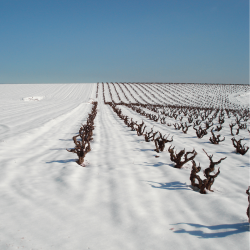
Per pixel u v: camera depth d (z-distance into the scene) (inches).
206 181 153.7
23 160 230.7
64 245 89.7
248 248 88.2
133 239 96.0
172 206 131.3
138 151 298.0
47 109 1027.9
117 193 149.0
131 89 3459.6
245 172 212.2
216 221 112.5
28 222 107.0
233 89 3649.1
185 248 89.7
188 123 756.6
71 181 169.0
